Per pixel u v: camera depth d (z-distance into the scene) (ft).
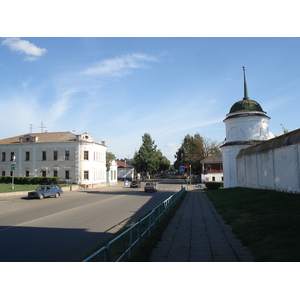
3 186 127.95
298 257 18.92
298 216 30.73
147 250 24.49
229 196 71.46
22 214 52.95
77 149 155.84
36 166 160.25
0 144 165.89
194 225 38.60
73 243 29.07
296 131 49.78
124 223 41.88
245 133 102.27
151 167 291.99
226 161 105.50
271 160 60.49
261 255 20.74
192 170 252.42
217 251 24.07
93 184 162.71
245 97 109.40
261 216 35.55
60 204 72.23
